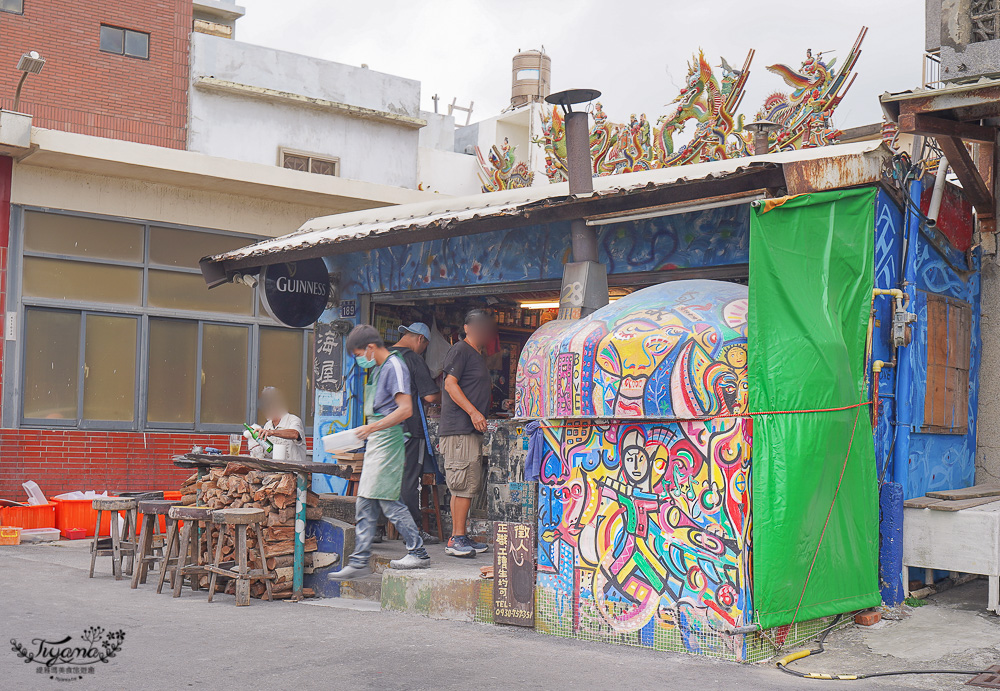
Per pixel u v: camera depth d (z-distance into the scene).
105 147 13.20
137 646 5.47
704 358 5.53
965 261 7.74
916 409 6.86
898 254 6.84
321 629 6.06
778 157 6.91
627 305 6.15
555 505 6.10
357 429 7.04
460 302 10.49
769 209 5.60
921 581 6.87
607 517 5.88
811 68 9.07
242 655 5.29
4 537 11.17
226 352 15.10
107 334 13.97
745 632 5.26
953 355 7.45
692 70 9.66
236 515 6.93
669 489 5.64
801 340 5.66
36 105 14.71
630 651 5.57
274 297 9.91
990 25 7.13
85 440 13.56
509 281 8.89
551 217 7.21
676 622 5.54
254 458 7.38
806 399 5.62
